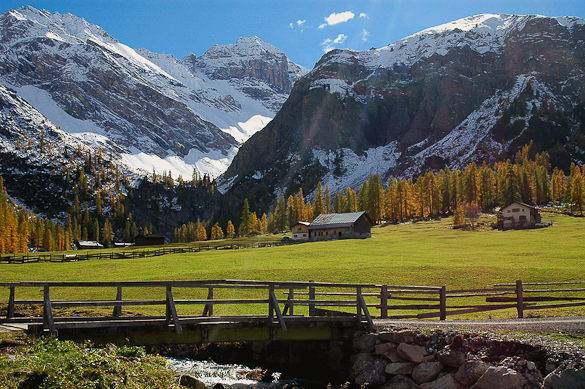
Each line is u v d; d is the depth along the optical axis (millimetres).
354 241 124625
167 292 24984
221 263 83625
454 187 196500
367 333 27875
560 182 198625
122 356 21328
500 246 99500
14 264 96062
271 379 27391
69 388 17406
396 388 25094
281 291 53156
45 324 22203
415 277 59688
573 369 21234
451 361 24406
